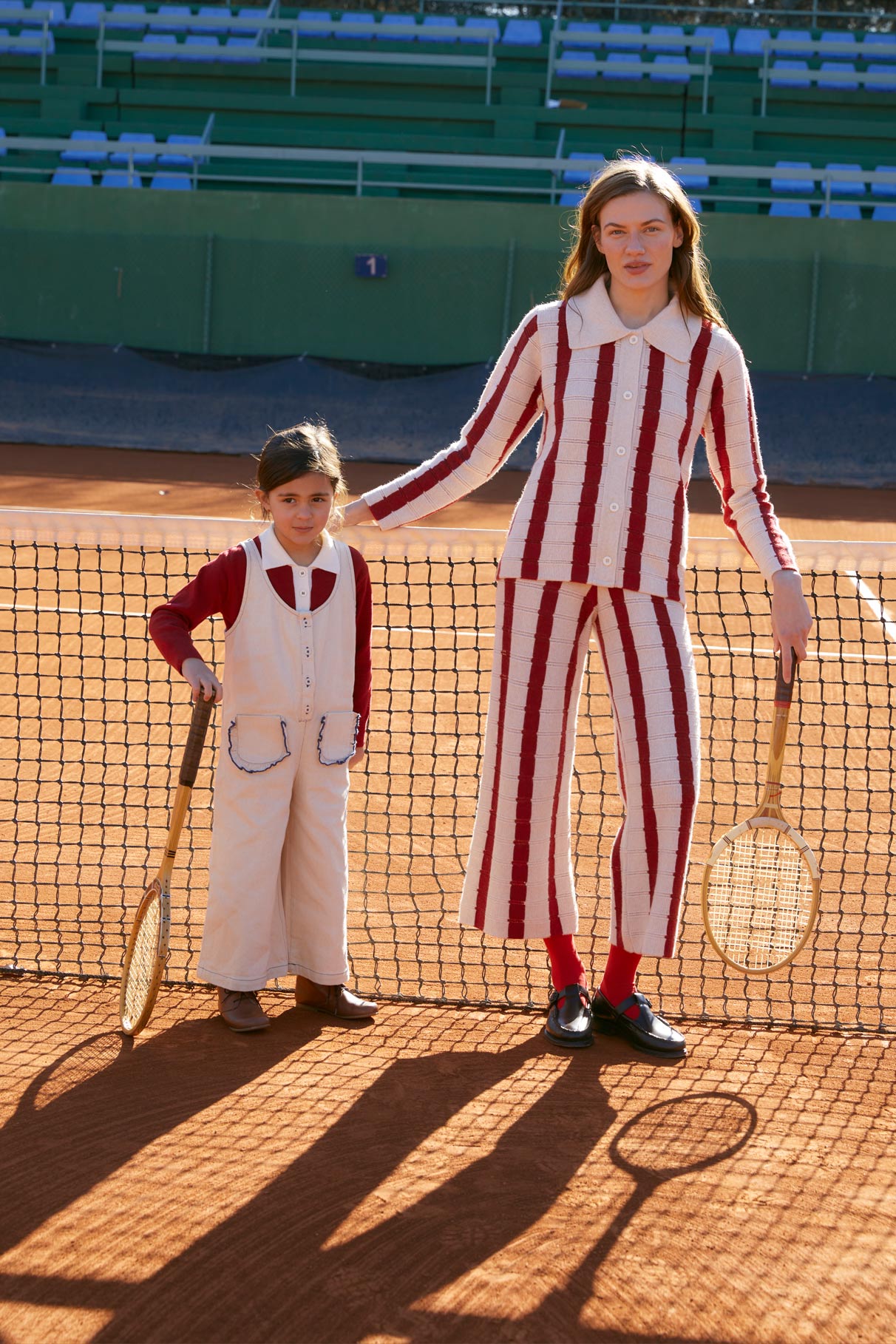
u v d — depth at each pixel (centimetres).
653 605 301
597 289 305
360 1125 272
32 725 553
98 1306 214
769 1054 314
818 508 1343
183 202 1767
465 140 2027
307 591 311
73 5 2242
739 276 1727
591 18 2302
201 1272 223
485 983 349
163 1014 325
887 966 366
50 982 340
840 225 1706
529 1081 296
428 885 416
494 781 311
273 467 302
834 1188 256
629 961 317
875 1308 221
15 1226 234
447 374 1647
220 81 2162
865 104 2152
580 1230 238
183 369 1645
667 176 298
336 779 319
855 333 1727
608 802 498
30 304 1795
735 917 317
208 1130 268
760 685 657
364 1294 219
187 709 588
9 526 370
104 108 2120
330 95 2161
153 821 459
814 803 496
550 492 302
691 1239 237
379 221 1767
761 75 2120
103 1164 254
